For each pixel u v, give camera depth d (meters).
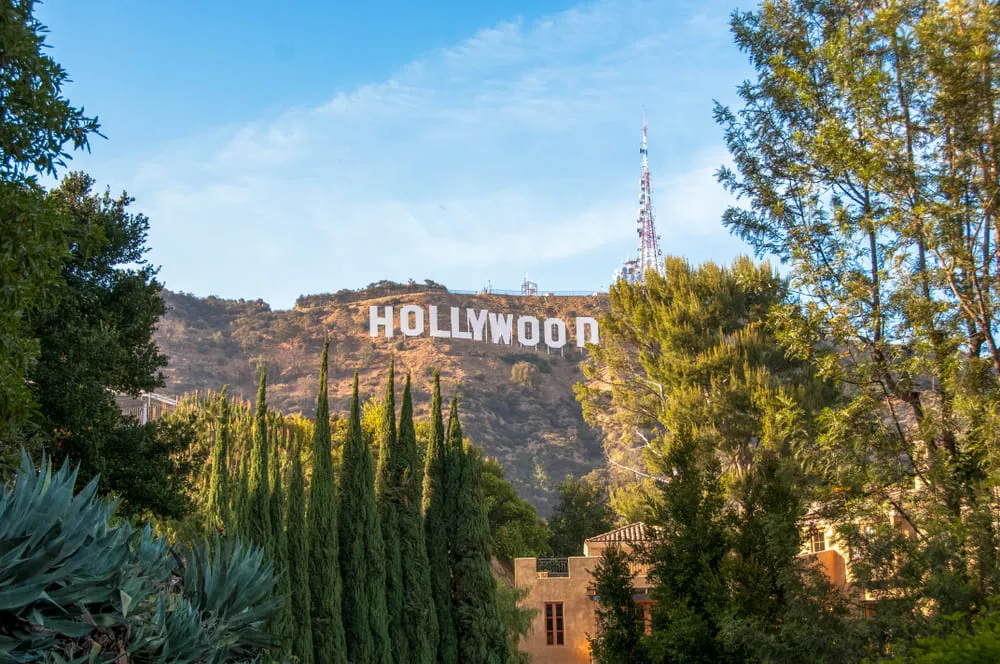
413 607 30.27
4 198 13.80
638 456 93.88
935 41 20.75
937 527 18.77
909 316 21.05
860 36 21.95
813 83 23.22
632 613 25.81
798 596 19.97
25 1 14.61
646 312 47.91
